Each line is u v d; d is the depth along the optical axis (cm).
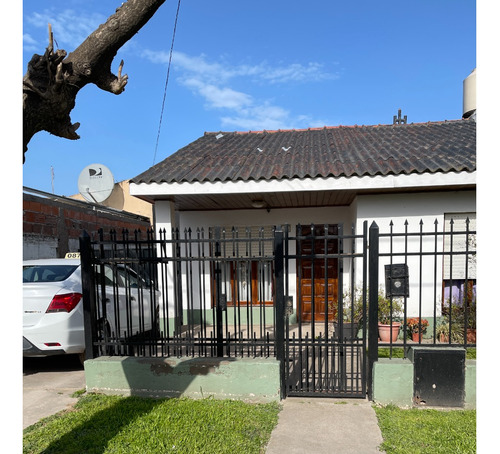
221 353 433
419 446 311
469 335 596
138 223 1184
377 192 671
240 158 802
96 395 430
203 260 430
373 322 404
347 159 727
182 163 788
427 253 401
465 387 386
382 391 395
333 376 423
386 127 1006
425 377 390
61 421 363
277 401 405
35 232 690
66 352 504
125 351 468
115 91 283
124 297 625
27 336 484
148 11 260
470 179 591
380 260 676
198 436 327
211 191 664
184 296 834
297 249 424
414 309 667
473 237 659
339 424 356
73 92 267
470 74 1051
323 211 840
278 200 768
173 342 443
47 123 262
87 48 260
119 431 340
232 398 413
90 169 1054
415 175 608
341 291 414
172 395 423
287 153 823
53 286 510
